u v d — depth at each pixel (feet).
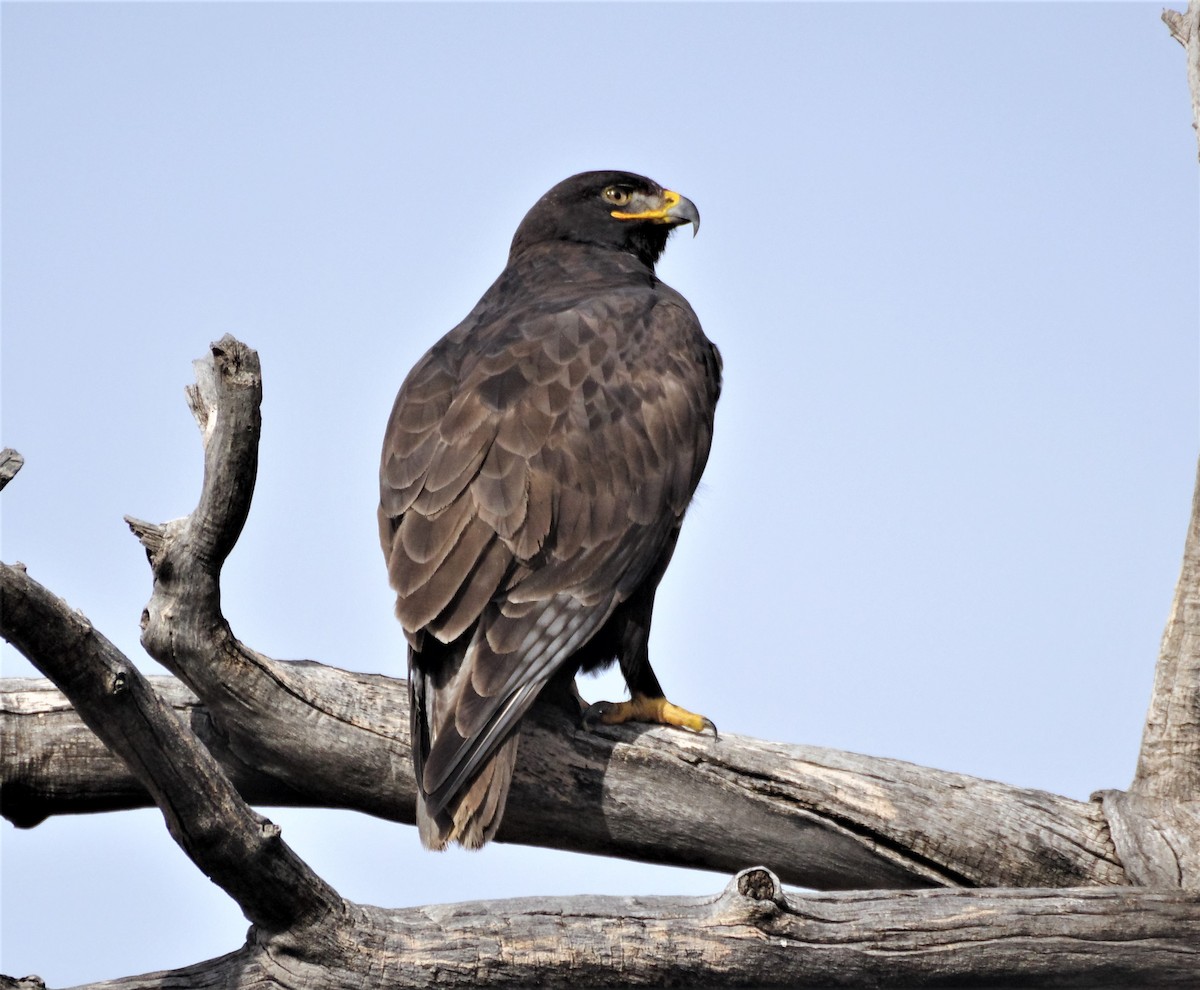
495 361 40.68
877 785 36.63
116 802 38.24
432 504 37.68
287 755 36.27
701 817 36.91
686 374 42.39
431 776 34.04
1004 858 36.29
